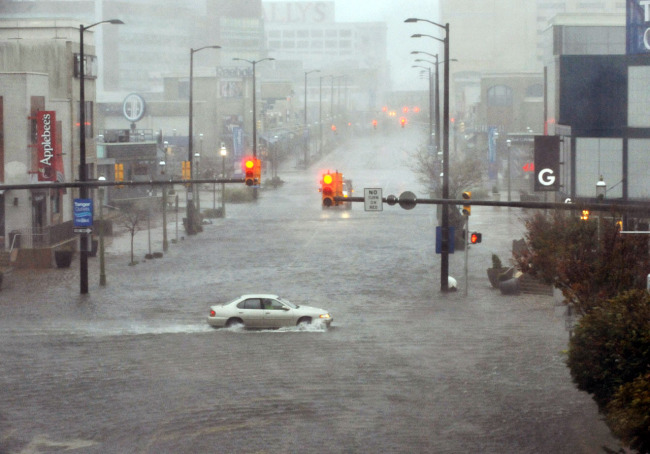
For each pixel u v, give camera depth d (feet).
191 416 186.19
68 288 370.32
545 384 211.61
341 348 250.78
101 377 218.38
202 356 240.32
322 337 267.59
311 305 328.08
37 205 492.13
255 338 265.54
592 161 456.45
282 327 281.33
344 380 214.48
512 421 183.01
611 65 451.12
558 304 275.80
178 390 205.98
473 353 245.04
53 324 292.20
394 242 510.58
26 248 438.81
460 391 205.26
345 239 524.93
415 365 230.07
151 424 180.96
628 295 178.81
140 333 274.36
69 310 320.50
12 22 561.02
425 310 319.06
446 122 367.66
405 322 294.66
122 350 248.73
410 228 579.48
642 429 141.79
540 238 269.23
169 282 382.63
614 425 150.10
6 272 418.31
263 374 220.23
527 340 263.49
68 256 429.79
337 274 401.29
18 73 475.31
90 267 430.20
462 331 278.05
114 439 172.04
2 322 296.30
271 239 527.81
